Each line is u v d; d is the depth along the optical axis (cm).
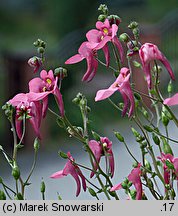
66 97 1294
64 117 287
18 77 1248
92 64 304
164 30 1761
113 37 295
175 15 1812
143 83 1080
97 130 1238
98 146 308
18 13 3008
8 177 976
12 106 296
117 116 1355
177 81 1492
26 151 1170
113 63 1342
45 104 289
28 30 2825
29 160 1110
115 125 1312
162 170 314
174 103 251
